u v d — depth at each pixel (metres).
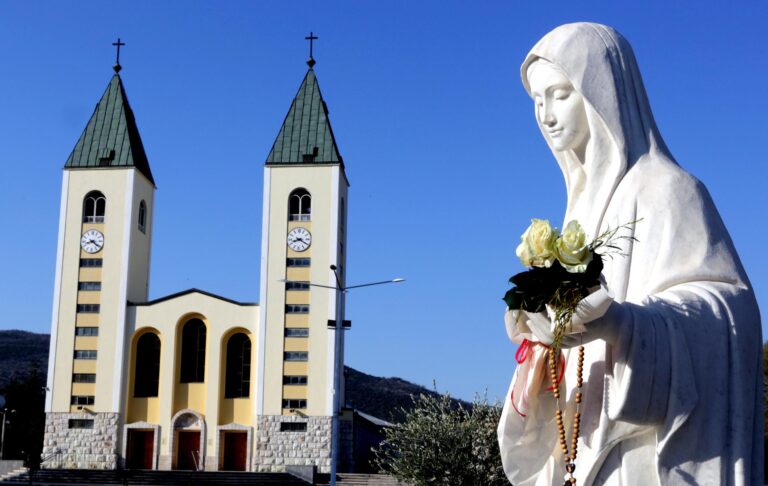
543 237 3.71
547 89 4.61
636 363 3.75
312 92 69.25
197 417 64.25
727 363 3.92
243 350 65.38
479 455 27.52
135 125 71.38
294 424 63.12
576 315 3.66
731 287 4.06
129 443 64.25
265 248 65.00
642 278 4.18
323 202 65.44
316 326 63.91
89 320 65.44
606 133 4.48
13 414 69.19
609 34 4.59
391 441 28.86
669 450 3.85
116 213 66.62
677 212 4.20
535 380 4.17
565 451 3.95
